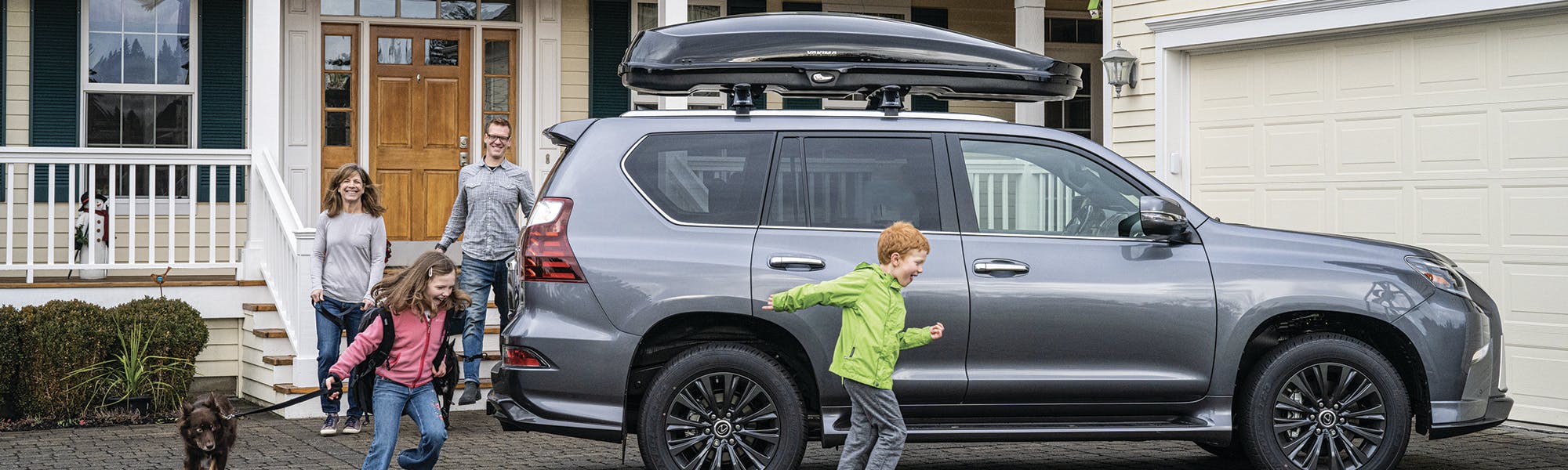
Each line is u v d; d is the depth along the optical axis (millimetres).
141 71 12031
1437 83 9336
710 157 6316
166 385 9305
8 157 9789
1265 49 10289
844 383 5742
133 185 10109
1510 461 7582
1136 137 11055
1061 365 6285
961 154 6430
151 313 9422
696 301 6098
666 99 12773
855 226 6297
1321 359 6438
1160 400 6375
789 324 6156
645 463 6137
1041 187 6457
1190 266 6383
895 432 5688
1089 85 14570
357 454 7570
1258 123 10352
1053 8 14398
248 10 12242
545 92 13039
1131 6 11102
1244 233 6531
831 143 6375
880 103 6891
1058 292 6266
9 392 9227
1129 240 6406
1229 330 6336
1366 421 6547
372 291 5852
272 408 5789
